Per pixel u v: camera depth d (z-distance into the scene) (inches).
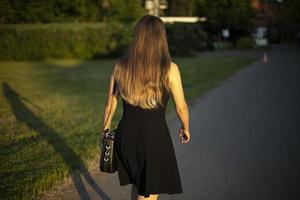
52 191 176.7
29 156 229.5
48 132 288.2
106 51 1134.4
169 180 120.6
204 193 171.9
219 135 269.3
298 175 191.0
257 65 816.3
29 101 425.7
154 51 114.7
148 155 117.3
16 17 1255.5
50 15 1290.6
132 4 1234.6
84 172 201.3
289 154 223.9
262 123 302.5
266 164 207.6
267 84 527.5
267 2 724.7
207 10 911.7
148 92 114.6
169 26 1124.5
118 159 123.8
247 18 827.4
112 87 123.1
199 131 281.0
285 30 1348.4
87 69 815.7
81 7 1311.5
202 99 420.8
